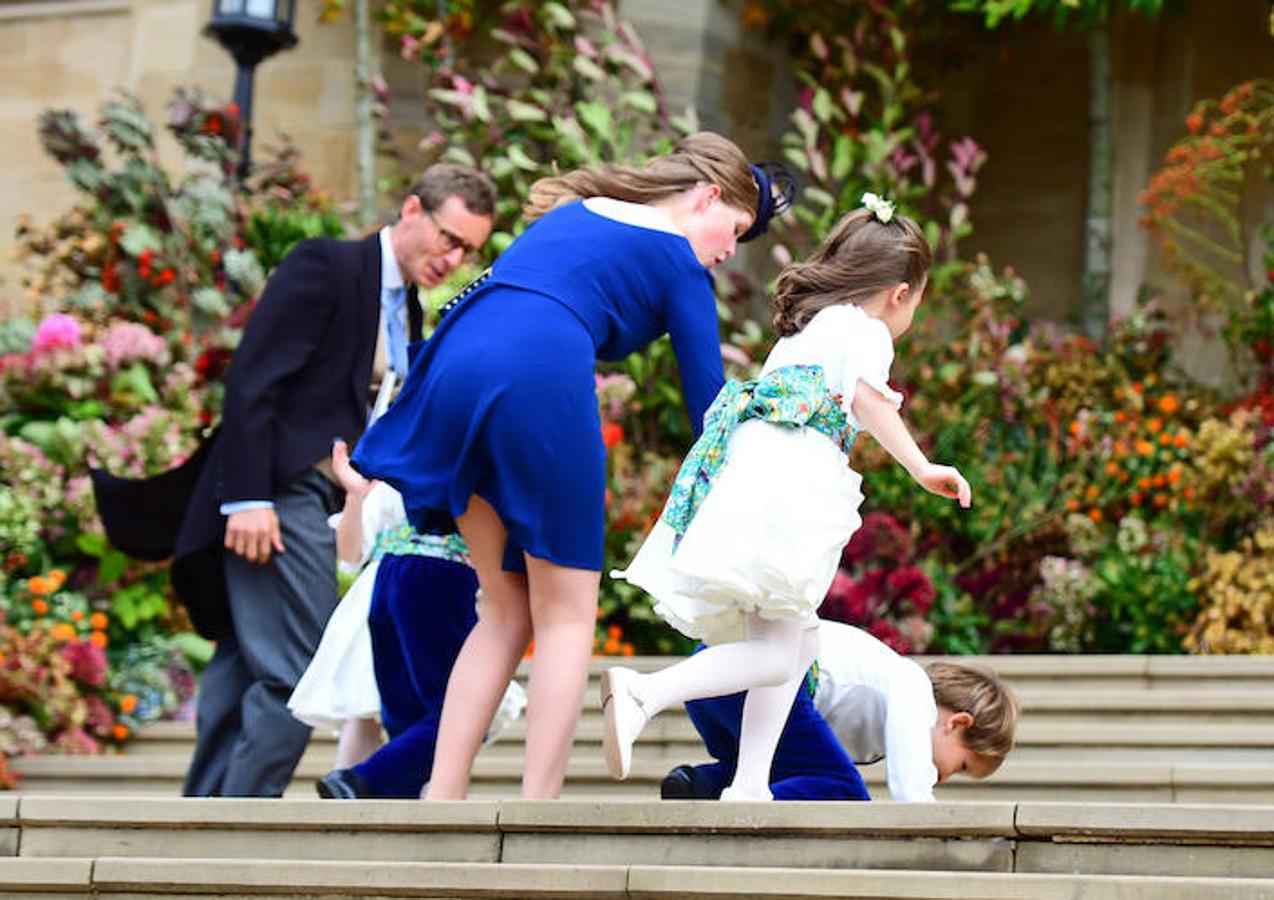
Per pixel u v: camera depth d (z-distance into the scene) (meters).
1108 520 14.62
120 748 11.84
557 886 5.57
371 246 8.68
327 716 8.20
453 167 8.63
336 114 17.56
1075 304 17.89
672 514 6.68
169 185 15.34
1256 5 17.91
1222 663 11.31
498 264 6.82
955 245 18.36
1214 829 5.21
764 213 7.16
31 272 18.48
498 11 17.17
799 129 17.25
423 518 6.70
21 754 11.34
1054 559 13.65
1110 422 14.73
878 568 12.93
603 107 15.20
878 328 6.77
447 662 7.64
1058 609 13.55
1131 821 5.29
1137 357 16.59
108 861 6.05
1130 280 17.98
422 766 7.35
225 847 6.16
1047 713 11.12
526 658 11.39
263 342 8.43
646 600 13.25
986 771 7.45
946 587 13.41
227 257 14.41
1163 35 18.17
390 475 6.64
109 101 18.66
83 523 12.59
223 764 8.76
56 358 13.48
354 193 17.42
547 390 6.46
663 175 6.98
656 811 5.74
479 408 6.46
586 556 6.53
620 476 13.76
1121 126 18.12
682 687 6.43
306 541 8.42
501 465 6.46
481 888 5.65
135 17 18.58
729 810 5.68
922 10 17.30
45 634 11.83
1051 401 15.32
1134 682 11.46
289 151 16.17
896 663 7.25
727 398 6.75
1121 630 13.55
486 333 6.57
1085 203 18.02
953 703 7.36
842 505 6.59
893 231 6.91
